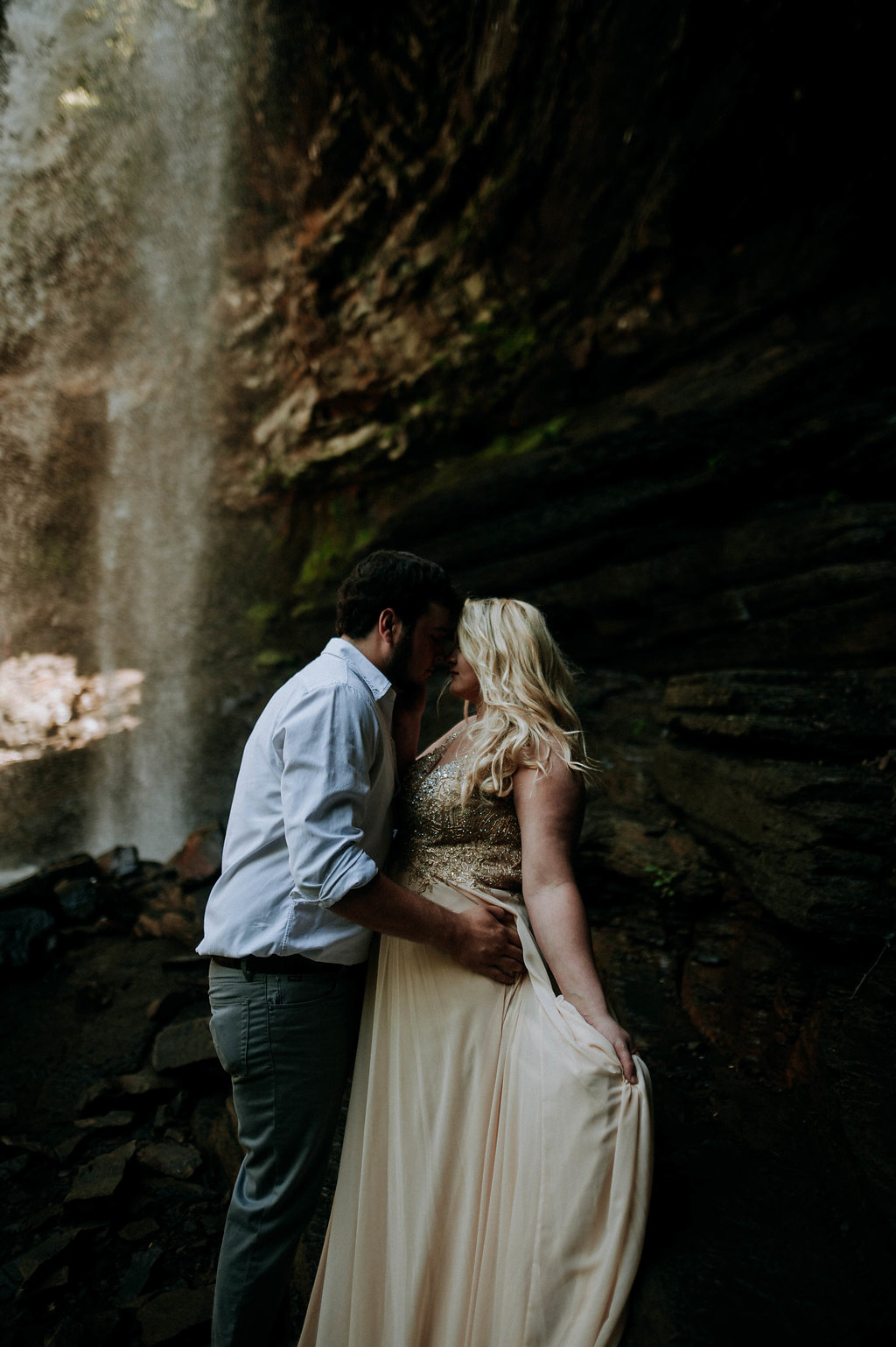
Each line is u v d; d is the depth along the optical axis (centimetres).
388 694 171
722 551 532
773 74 556
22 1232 233
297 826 150
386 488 991
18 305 1068
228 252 1027
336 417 1001
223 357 1102
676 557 556
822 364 554
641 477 635
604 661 615
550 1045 155
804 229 601
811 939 259
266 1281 159
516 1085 157
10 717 952
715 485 573
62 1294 213
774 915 275
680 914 328
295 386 1049
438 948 161
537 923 165
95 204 1016
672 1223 162
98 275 1069
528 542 672
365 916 150
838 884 260
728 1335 132
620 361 727
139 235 1040
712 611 521
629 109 659
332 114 868
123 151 981
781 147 583
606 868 354
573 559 631
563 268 760
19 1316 207
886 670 373
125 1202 242
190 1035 298
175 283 1073
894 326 529
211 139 956
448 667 197
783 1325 134
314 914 159
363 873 147
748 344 638
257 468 1123
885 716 334
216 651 1074
